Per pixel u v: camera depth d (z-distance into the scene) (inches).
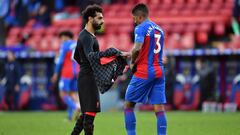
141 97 1272.1
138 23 1285.7
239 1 3176.7
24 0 3671.3
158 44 1268.5
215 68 2876.5
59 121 2206.0
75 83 2213.3
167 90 2842.0
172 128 1804.9
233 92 2832.2
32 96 3149.6
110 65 1192.8
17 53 3132.4
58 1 3713.1
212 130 1723.7
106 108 2896.2
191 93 2888.8
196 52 2844.5
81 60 1237.1
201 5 3403.1
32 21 3661.4
